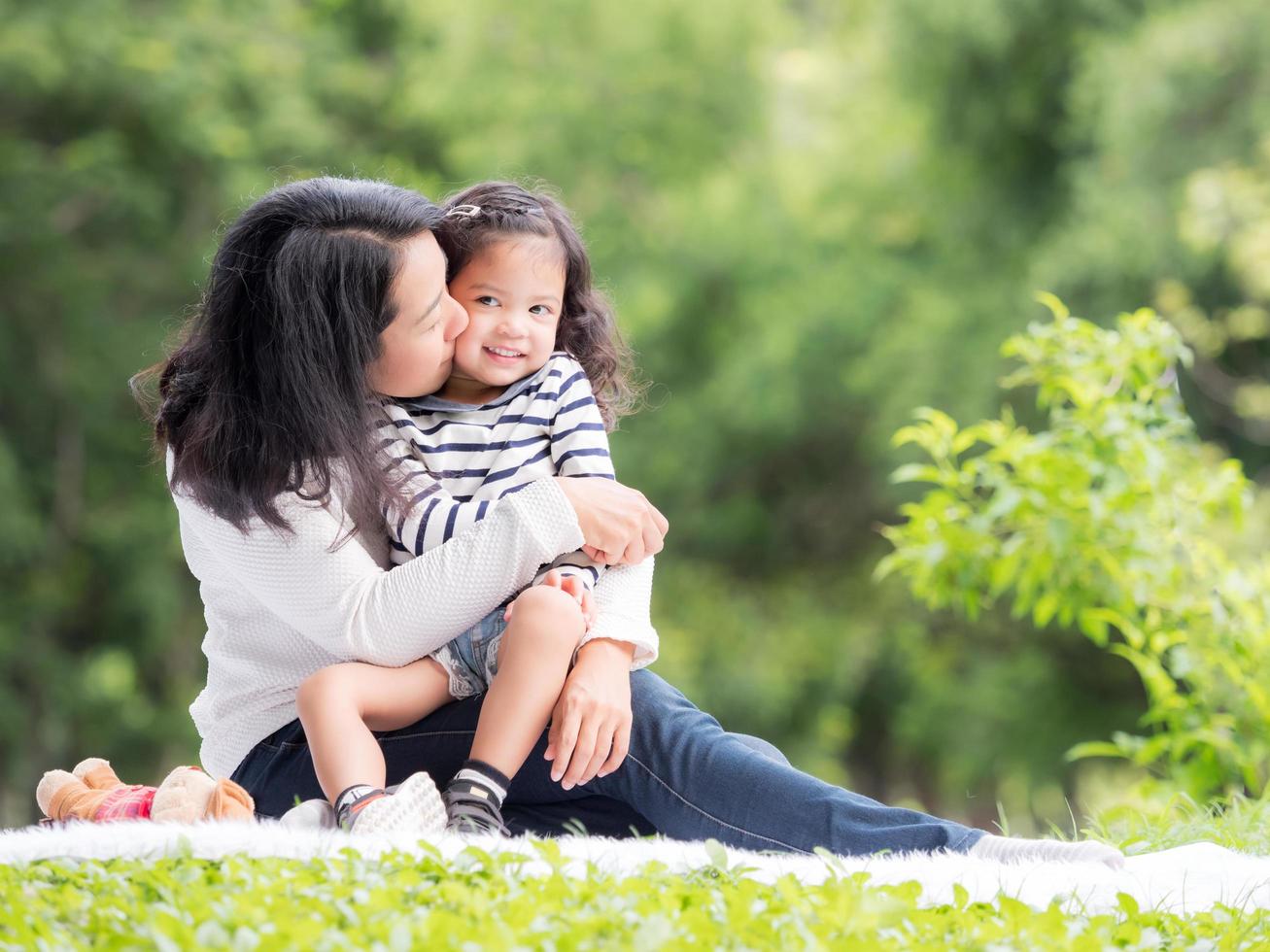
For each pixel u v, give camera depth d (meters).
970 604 7.19
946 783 20.34
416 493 4.03
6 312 16.94
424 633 3.86
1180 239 16.27
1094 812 5.55
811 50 23.00
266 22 18.91
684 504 20.03
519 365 4.33
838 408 19.12
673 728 3.99
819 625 19.61
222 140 17.02
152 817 3.75
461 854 3.14
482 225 4.33
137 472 17.44
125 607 16.84
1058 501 6.84
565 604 3.81
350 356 3.97
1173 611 6.99
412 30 20.53
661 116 20.53
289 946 2.52
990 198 18.94
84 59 16.58
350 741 3.72
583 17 20.53
